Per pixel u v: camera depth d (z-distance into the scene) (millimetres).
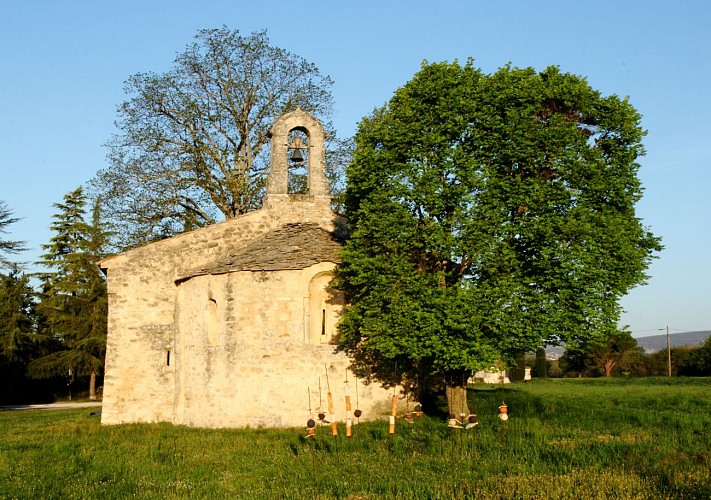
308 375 25016
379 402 25703
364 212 22906
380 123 23719
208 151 39375
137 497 13336
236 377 25219
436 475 14648
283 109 39562
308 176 30828
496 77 23312
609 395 35281
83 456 18422
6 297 54438
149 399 28391
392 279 22031
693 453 16562
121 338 28500
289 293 25344
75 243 59469
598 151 22172
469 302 20828
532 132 21969
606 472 14070
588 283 20484
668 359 71500
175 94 38688
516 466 15266
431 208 21984
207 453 18734
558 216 21047
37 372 53625
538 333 20453
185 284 28000
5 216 51969
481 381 55250
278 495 13289
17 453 19266
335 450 18109
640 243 22891
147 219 38969
